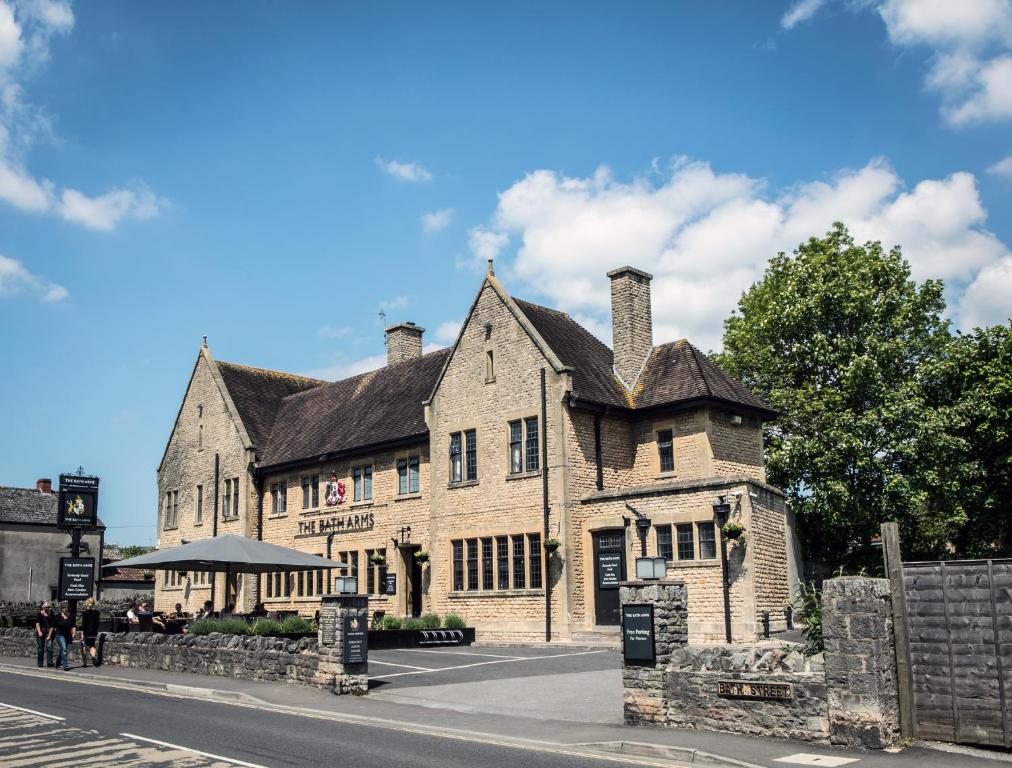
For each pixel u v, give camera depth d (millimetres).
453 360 32281
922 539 36188
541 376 29031
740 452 29891
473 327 31734
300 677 18406
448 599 31031
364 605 17828
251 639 20234
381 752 11609
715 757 10945
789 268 38094
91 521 31609
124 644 24172
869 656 11508
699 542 25531
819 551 35812
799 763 10617
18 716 14922
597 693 16688
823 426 33656
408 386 36688
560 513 27812
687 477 28812
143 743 12344
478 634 29656
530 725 13633
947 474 33062
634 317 31562
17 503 56562
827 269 35000
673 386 29734
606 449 29484
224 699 17406
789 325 35438
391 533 34062
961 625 11578
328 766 10727
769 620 24875
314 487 38469
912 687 11805
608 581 27438
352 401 39281
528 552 28688
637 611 13641
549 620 27609
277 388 45844
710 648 13188
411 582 33844
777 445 34812
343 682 17141
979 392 34188
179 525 44781
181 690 18547
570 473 28141
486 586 29953
